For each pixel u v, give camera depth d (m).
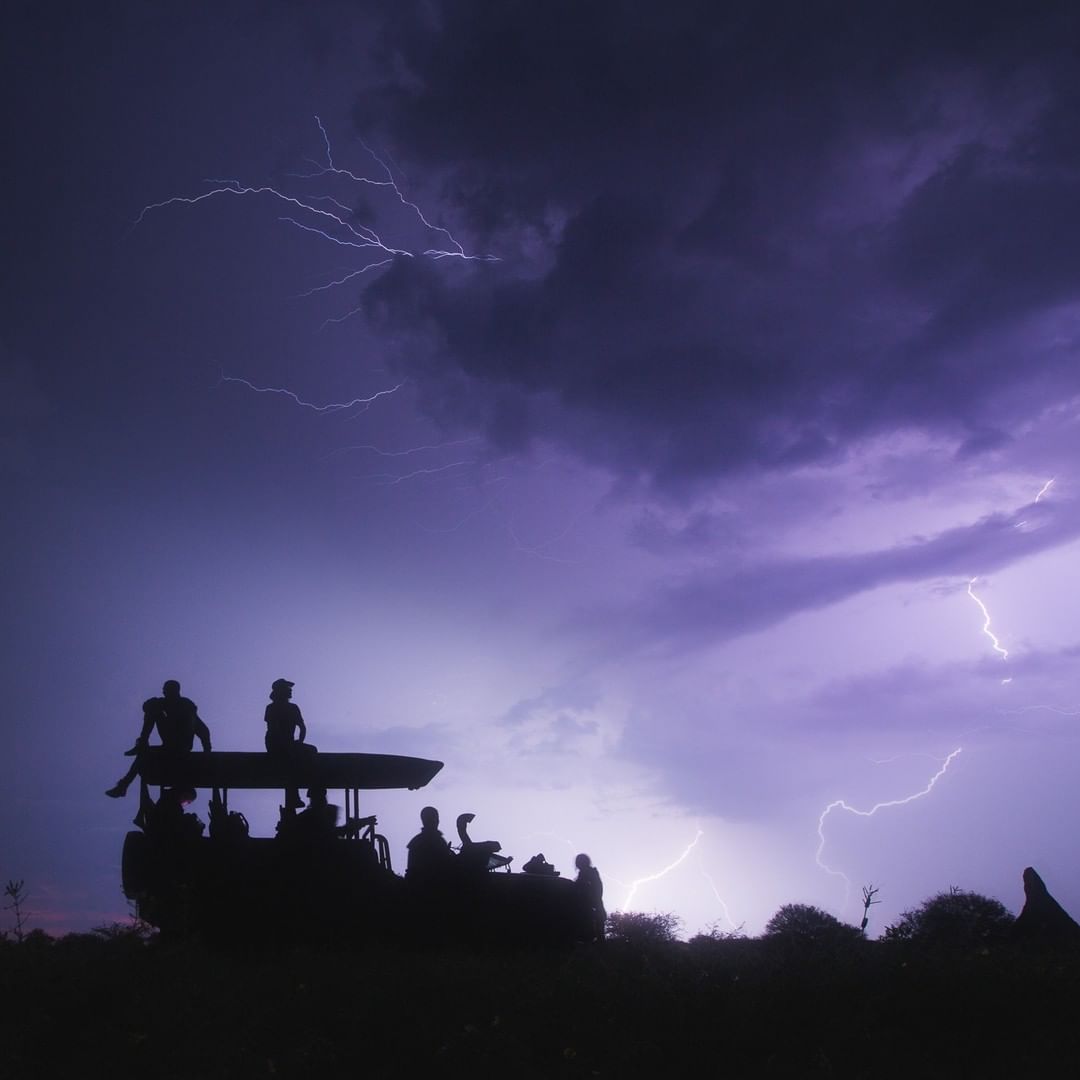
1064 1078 6.11
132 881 10.78
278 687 11.59
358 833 11.56
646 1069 6.18
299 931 10.60
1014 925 12.41
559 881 11.52
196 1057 6.11
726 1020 6.80
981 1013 7.08
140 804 11.20
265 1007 7.03
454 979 8.04
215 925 10.52
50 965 7.66
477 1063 6.12
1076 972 8.19
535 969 8.87
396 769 11.77
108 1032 6.38
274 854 10.95
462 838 11.91
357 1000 7.14
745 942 12.59
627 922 14.45
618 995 7.38
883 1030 6.81
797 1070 6.22
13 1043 6.12
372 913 10.90
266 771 11.34
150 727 11.34
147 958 8.05
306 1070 6.00
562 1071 6.15
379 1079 5.98
